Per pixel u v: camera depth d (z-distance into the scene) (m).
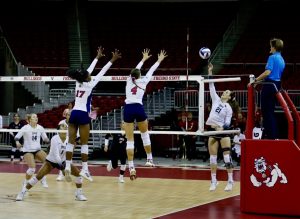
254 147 8.17
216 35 26.05
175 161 18.33
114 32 26.78
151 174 14.27
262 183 8.09
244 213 8.16
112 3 27.91
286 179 7.95
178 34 26.44
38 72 23.58
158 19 27.52
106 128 19.59
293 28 25.48
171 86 21.53
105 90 23.42
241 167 8.25
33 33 26.56
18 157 19.16
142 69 23.20
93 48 25.83
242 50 24.44
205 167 16.27
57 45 25.77
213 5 27.39
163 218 7.60
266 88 8.49
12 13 27.72
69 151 9.24
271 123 8.46
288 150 7.95
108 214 7.97
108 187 11.47
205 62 24.00
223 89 21.30
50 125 19.77
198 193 10.52
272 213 8.00
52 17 27.44
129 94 9.74
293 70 22.33
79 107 9.23
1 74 23.33
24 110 20.89
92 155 19.44
